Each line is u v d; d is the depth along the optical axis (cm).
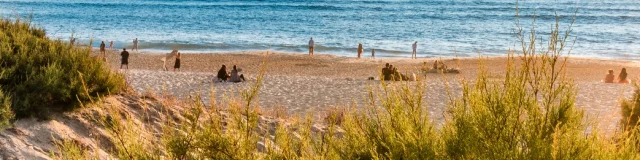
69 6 14025
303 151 359
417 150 342
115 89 998
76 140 755
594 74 3494
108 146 780
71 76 926
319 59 4478
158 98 1028
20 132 777
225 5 14788
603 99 1806
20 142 751
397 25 9294
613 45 6519
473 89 352
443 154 341
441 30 8450
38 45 1038
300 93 2044
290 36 7538
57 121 832
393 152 349
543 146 316
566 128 325
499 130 330
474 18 10856
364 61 4384
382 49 5866
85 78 934
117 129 344
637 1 18725
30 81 870
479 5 15150
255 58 4484
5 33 1048
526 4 15588
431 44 6638
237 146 329
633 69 3866
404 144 345
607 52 5822
